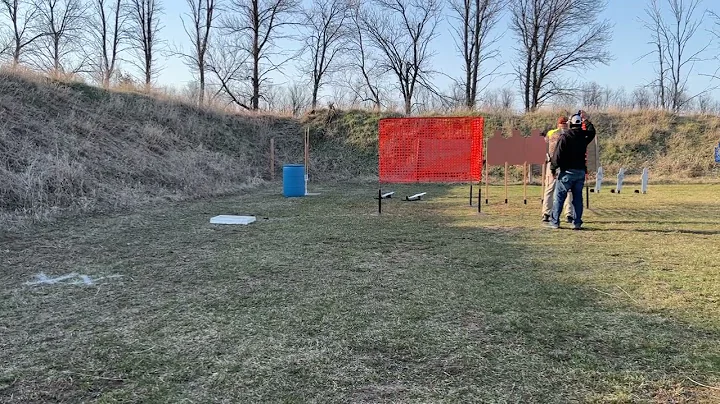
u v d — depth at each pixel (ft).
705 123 66.13
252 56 100.27
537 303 13.15
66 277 16.14
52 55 98.32
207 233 24.17
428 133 32.96
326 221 28.19
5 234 23.04
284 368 9.45
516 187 51.57
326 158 68.08
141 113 54.95
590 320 11.87
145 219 28.53
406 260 18.31
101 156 39.70
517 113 74.49
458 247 20.61
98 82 60.23
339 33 112.98
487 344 10.50
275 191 47.88
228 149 61.46
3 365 9.60
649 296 13.69
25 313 12.64
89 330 11.44
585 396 8.33
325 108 76.95
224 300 13.64
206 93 74.54
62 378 9.07
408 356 9.95
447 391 8.55
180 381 8.96
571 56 107.34
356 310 12.73
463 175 32.94
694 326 11.43
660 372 9.15
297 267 17.31
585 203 35.50
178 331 11.35
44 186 30.30
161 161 45.06
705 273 15.99
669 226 25.27
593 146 32.55
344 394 8.46
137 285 15.17
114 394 8.49
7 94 41.22
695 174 58.39
